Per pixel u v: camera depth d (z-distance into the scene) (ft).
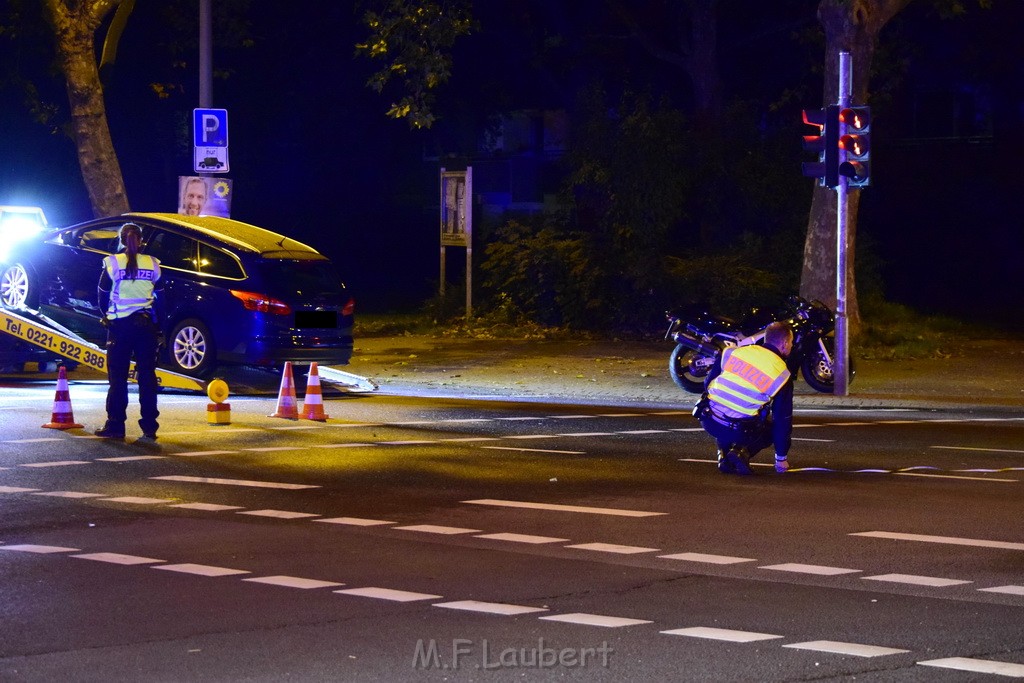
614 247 204.44
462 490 83.87
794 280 201.16
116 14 202.39
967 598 57.41
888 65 223.71
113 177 191.01
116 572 61.67
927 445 105.50
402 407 130.21
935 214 256.93
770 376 89.66
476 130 280.92
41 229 150.41
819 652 49.14
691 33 244.22
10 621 53.06
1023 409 132.87
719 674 46.47
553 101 283.18
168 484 85.35
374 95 282.15
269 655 48.52
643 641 50.60
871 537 70.03
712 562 64.18
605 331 203.62
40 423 112.37
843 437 110.32
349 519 74.54
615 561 64.44
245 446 101.71
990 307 245.65
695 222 217.15
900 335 187.32
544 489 84.33
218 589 58.54
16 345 147.54
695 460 96.73
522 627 52.54
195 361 137.59
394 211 301.84
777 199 211.00
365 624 52.80
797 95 239.09
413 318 225.56
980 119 266.77
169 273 138.92
